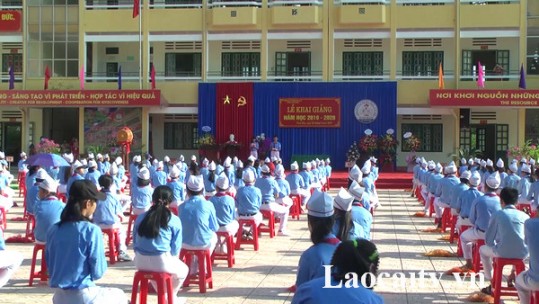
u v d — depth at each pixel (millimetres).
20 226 16203
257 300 8789
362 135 32344
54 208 9547
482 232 9922
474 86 32156
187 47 34719
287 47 34469
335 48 34125
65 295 5855
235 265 11273
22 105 32531
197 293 9164
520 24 31531
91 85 34438
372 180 17328
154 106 32688
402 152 34062
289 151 32844
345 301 3654
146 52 33938
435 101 30453
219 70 34781
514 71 32812
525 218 8180
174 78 33906
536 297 7176
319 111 32625
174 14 33812
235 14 33125
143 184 13328
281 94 32938
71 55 34344
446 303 8609
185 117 35344
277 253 12500
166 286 7637
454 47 32344
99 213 11094
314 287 3775
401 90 32500
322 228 5238
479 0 31812
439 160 33750
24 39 34406
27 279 10031
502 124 33000
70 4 34219
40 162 14391
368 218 7938
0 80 35281
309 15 32656
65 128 37344
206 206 9234
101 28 34000
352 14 32344
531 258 7172
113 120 33625
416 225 16547
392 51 32469
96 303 5863
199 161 33312
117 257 11539
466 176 13289
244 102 33188
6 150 36719
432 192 17859
